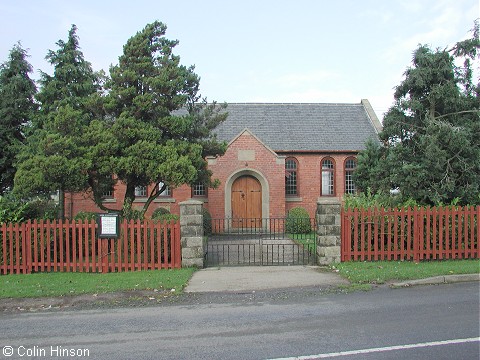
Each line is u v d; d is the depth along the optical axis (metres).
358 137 23.66
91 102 12.48
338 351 5.42
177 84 12.68
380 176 14.46
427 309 7.26
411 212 11.39
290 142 23.14
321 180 23.09
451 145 12.57
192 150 12.52
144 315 7.25
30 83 19.58
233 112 24.80
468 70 13.54
